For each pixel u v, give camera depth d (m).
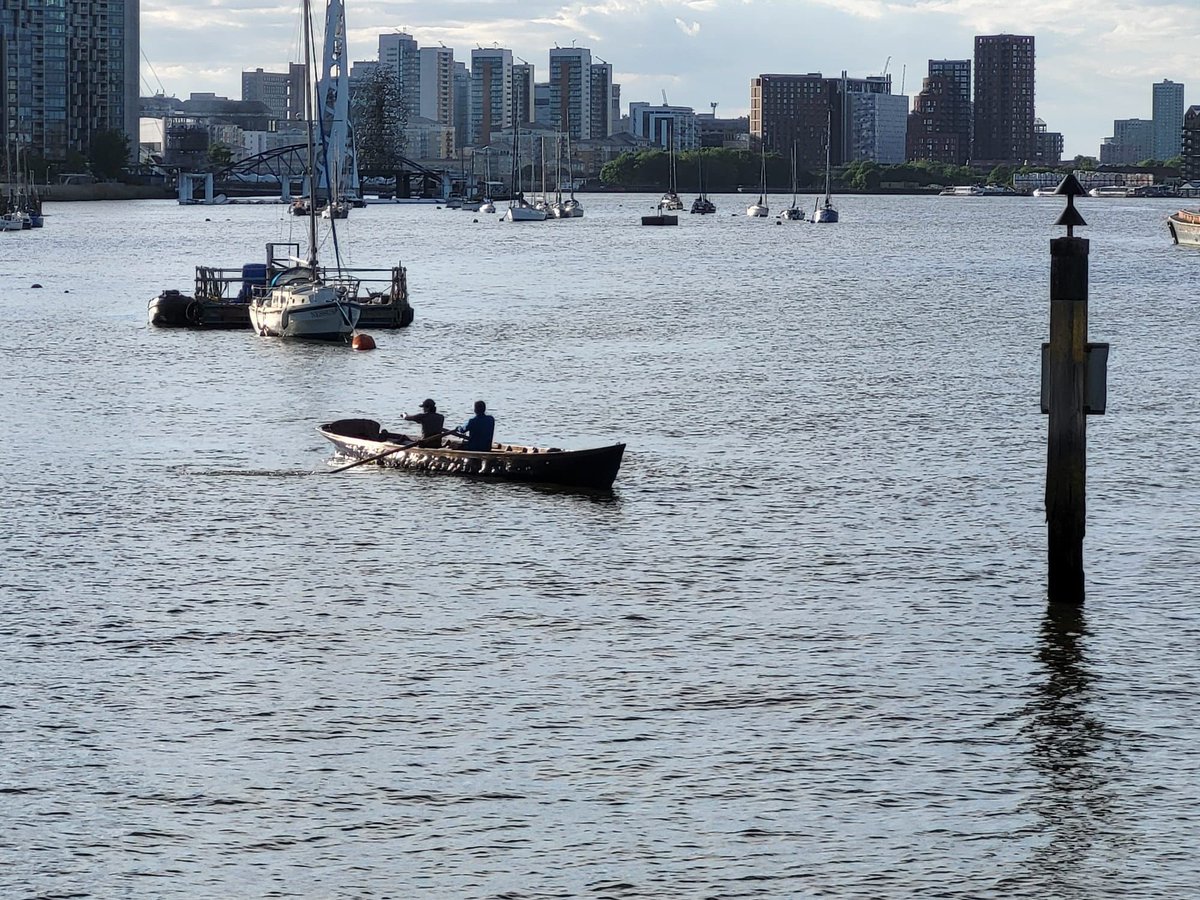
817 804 49.06
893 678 59.72
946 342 167.62
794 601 69.56
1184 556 76.56
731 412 120.00
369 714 55.97
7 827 47.31
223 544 79.06
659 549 78.31
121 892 43.81
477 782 50.47
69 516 85.19
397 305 180.25
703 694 58.06
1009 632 65.12
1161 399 125.19
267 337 170.25
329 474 95.56
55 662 61.09
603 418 117.75
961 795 49.72
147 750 52.75
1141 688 58.72
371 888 44.03
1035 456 102.12
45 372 143.00
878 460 100.75
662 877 44.62
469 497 89.06
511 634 64.81
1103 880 44.56
